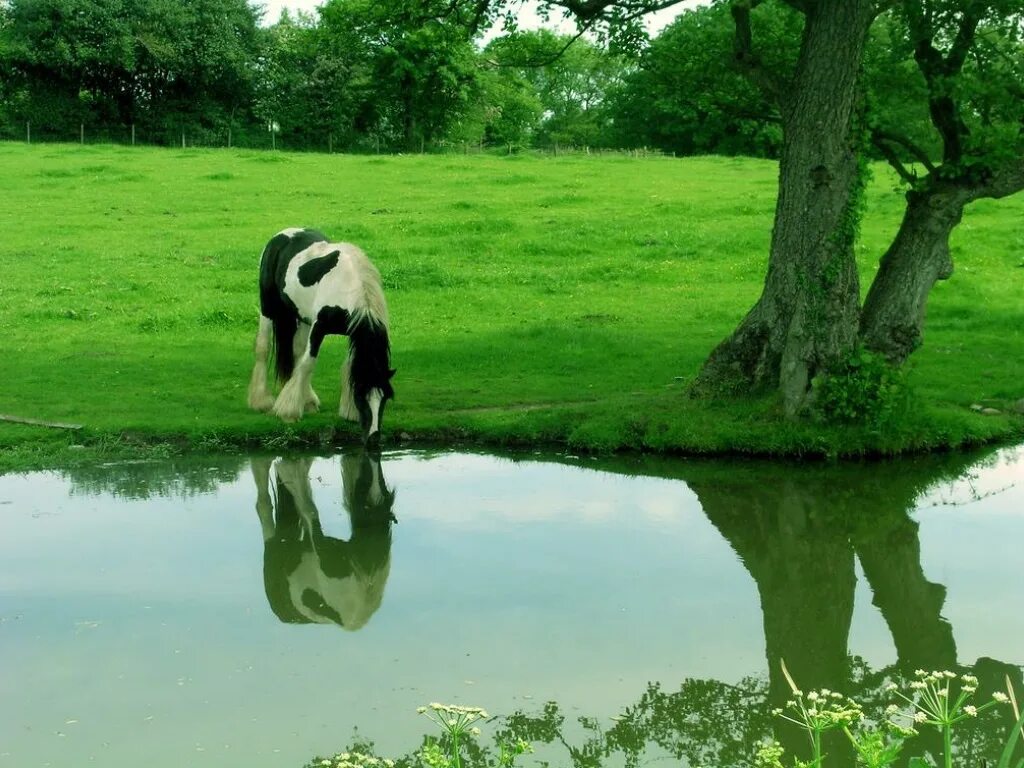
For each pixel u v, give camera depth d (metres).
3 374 14.27
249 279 20.62
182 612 7.39
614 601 7.58
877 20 11.93
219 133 57.97
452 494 10.24
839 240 11.22
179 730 5.74
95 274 20.64
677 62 12.84
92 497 10.05
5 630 7.04
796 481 10.62
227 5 58.03
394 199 28.48
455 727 4.25
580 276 21.36
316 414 12.41
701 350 15.91
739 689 6.31
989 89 10.92
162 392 13.45
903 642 7.06
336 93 58.19
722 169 34.56
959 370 14.59
